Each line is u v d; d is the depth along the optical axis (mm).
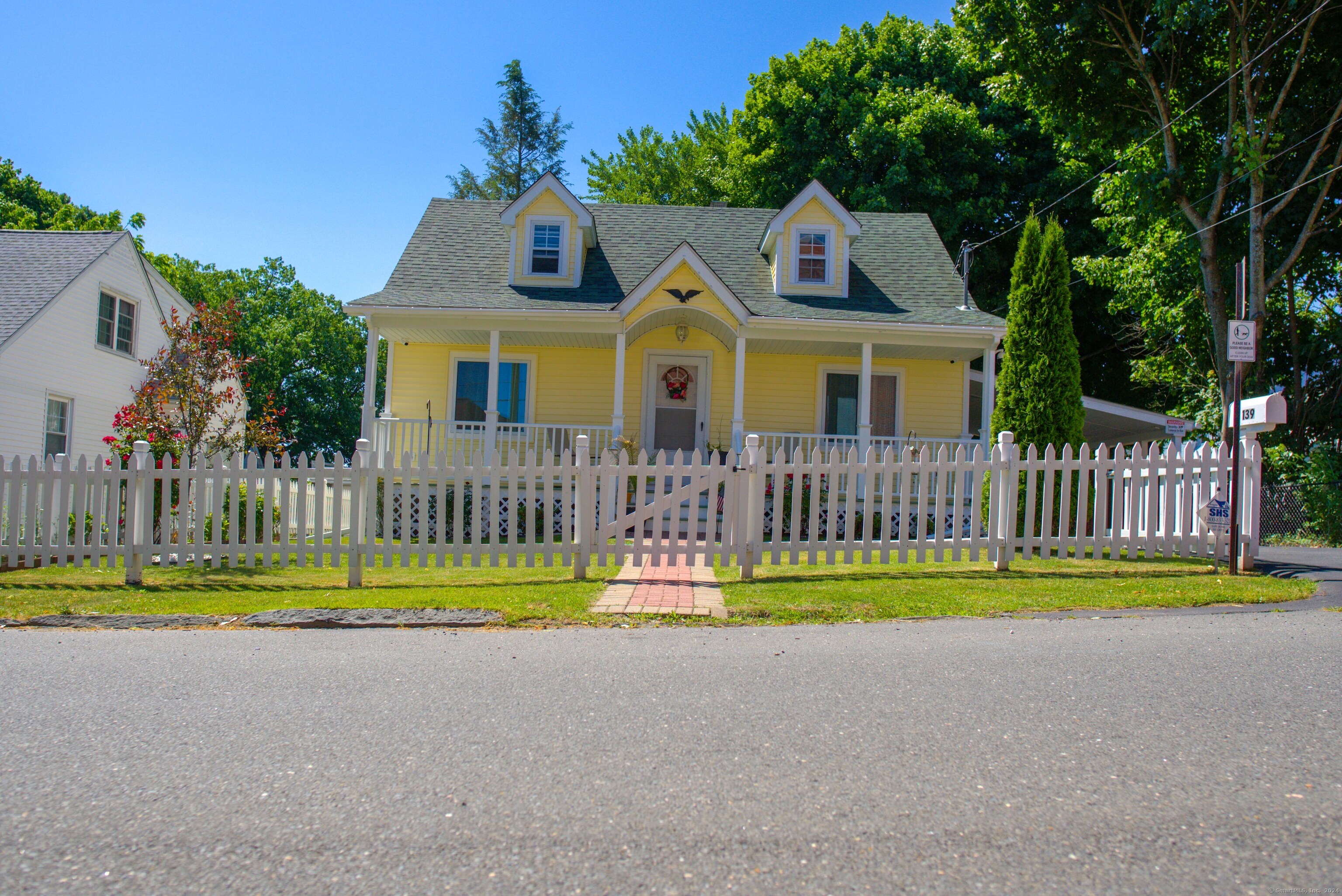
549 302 16688
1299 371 19375
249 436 13180
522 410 18344
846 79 30344
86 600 8023
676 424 18297
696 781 3512
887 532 9336
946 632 6348
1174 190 18328
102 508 9164
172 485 12766
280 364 43906
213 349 13141
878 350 17500
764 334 16266
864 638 6172
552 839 3027
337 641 6199
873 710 4414
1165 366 22672
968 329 16000
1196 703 4484
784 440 18094
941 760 3727
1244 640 5930
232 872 2805
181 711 4453
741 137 32281
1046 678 4965
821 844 2986
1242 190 18281
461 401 18266
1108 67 17953
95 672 5238
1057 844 2990
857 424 17750
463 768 3660
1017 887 2707
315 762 3730
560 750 3861
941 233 27766
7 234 20938
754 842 2998
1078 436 12148
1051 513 9367
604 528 9062
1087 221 27906
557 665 5359
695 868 2824
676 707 4473
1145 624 6590
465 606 7410
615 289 17484
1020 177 29141
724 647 5887
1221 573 8961
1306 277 20172
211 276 43469
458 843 3000
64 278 19203
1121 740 3969
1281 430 19297
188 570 9930
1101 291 27547
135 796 3393
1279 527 15523
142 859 2881
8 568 9859
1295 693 4664
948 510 15445
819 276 17844
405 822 3160
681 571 9516
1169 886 2717
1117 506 9492
